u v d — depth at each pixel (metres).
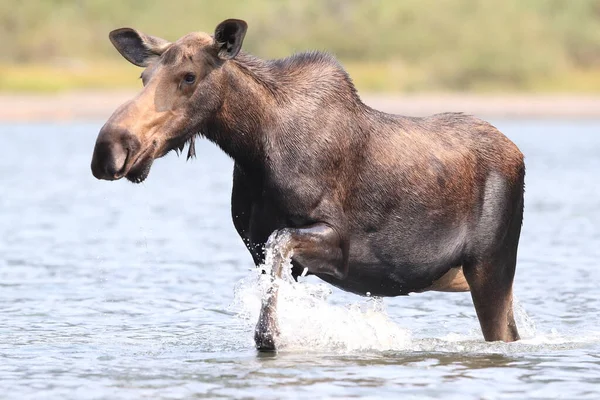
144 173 27.05
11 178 90.19
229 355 29.70
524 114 187.00
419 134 30.22
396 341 31.73
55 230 60.09
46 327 34.75
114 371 27.70
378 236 29.45
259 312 31.70
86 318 36.47
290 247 27.69
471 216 30.59
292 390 25.39
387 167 29.33
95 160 26.36
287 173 28.30
